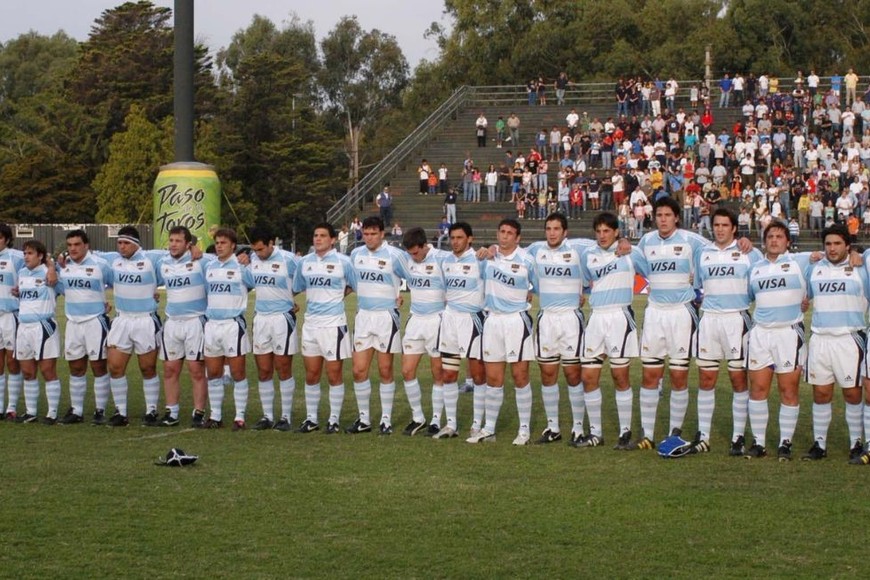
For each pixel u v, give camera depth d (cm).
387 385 1385
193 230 3058
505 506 977
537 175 4778
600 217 1268
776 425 1434
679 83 5900
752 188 4588
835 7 8556
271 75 6925
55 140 6856
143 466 1146
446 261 1354
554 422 1325
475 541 870
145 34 6975
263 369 1417
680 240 1248
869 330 1212
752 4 8144
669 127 4984
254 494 1018
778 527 909
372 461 1181
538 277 1303
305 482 1070
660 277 1253
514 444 1294
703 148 4712
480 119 5412
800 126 4975
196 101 6856
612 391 1728
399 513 952
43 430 1398
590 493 1027
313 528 905
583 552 841
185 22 2938
